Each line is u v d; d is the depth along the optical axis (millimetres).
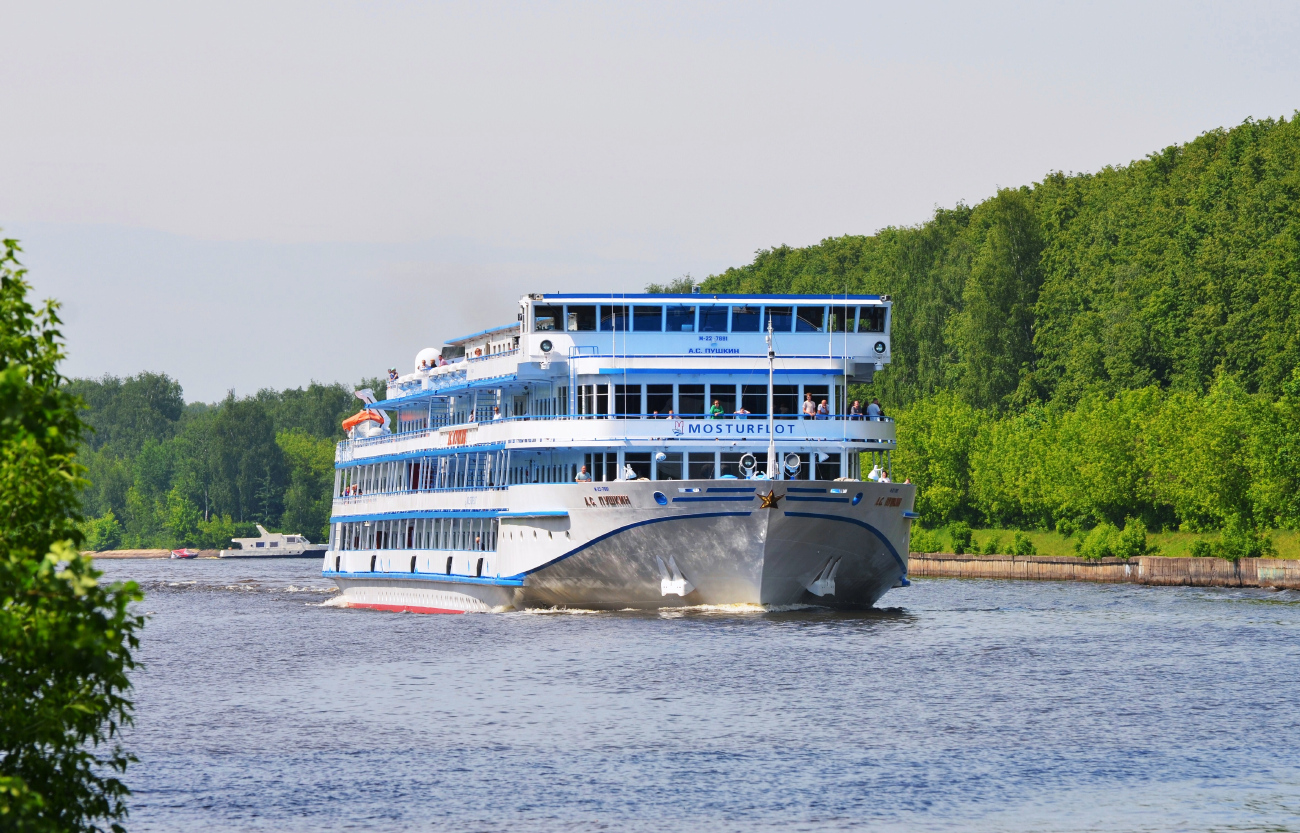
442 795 73062
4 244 43406
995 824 66875
